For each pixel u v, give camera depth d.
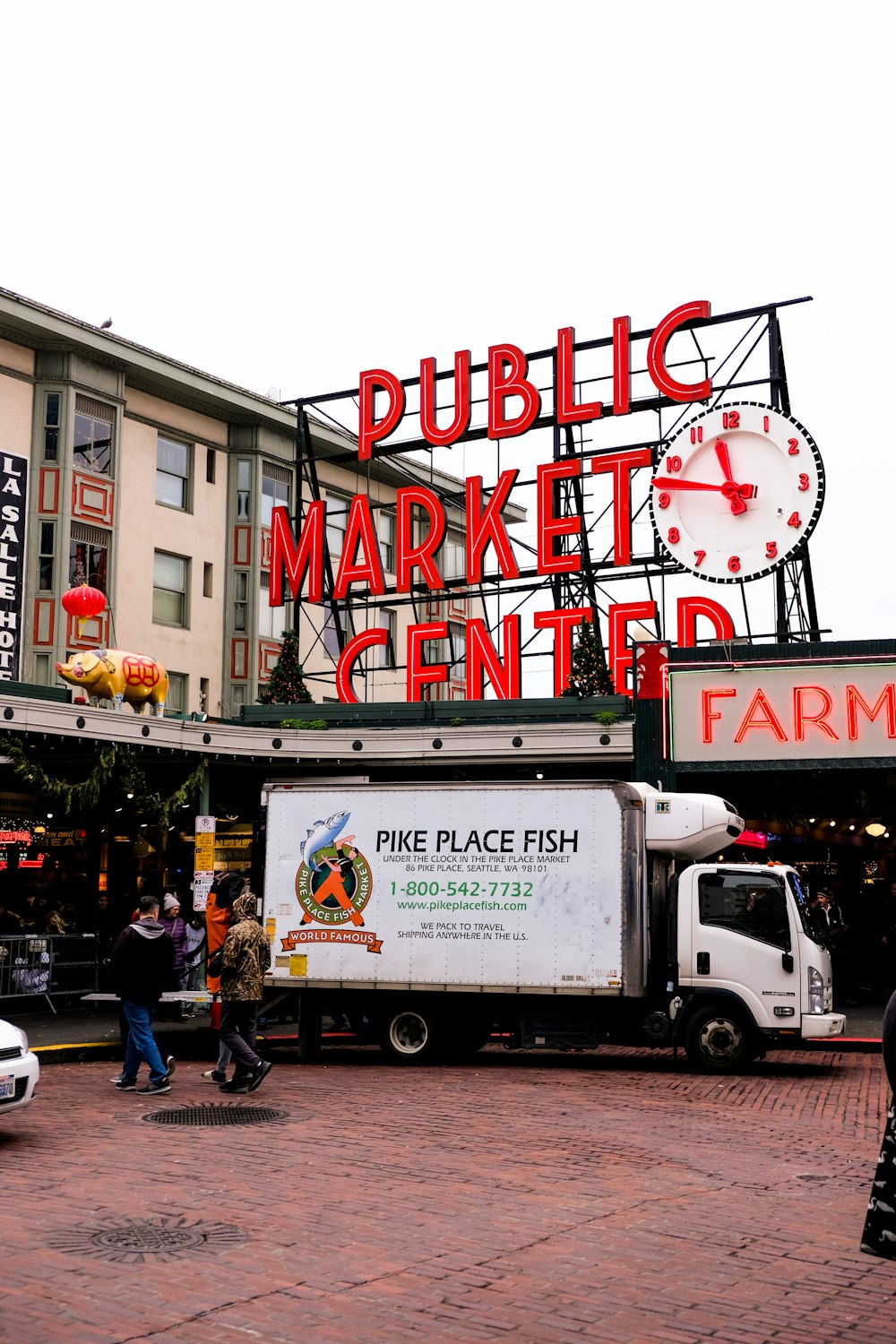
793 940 14.72
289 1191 8.38
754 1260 7.02
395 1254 6.97
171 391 35.84
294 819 16.33
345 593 30.78
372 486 43.09
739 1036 14.75
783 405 27.34
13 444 31.98
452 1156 9.68
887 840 26.08
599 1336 5.77
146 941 12.92
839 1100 12.76
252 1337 5.64
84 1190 8.30
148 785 23.33
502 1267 6.78
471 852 15.62
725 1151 10.04
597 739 22.28
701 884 15.05
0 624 31.12
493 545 29.09
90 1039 16.92
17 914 21.98
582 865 15.26
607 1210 8.05
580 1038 15.27
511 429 29.89
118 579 33.94
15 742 18.75
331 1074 14.66
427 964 15.55
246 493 37.97
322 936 15.95
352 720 24.14
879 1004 22.44
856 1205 8.29
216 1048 16.89
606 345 29.22
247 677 37.06
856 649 21.67
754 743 21.84
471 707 23.56
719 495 26.38
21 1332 5.61
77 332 32.53
